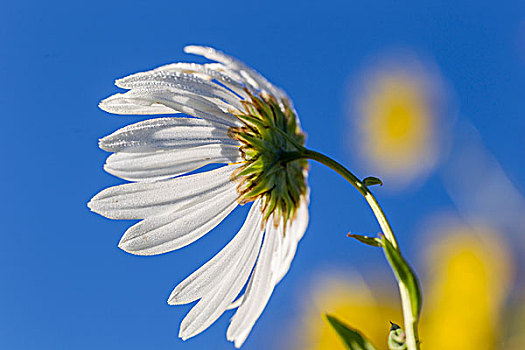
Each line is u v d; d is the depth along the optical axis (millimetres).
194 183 277
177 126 274
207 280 279
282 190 285
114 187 271
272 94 289
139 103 270
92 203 270
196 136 276
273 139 284
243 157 281
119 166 270
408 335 253
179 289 277
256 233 284
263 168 282
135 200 272
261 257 285
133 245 271
